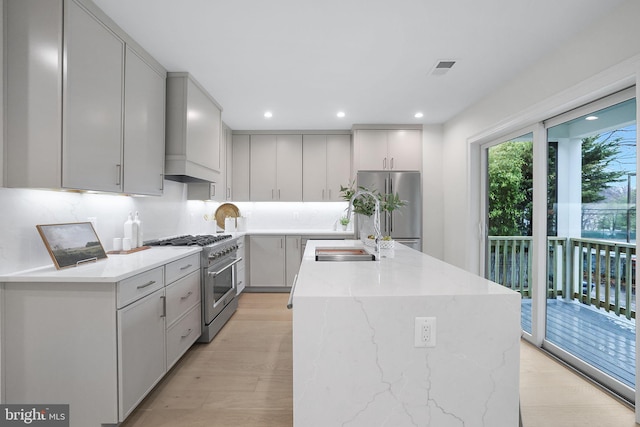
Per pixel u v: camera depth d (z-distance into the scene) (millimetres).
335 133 5125
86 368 1726
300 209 5477
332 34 2383
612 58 2066
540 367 2623
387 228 4785
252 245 4883
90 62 1968
